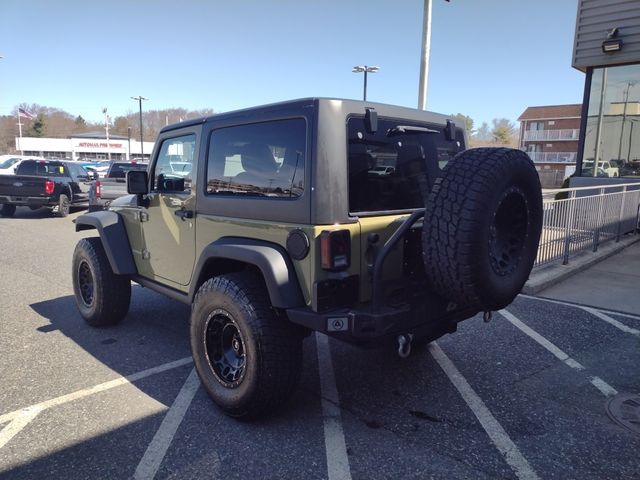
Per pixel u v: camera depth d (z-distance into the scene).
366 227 2.99
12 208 15.09
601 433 3.13
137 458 2.83
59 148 86.62
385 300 3.01
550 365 4.21
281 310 3.06
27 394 3.62
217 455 2.86
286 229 2.96
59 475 2.67
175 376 3.95
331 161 2.83
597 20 11.05
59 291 6.59
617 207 9.41
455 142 4.00
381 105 3.26
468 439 3.05
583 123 12.00
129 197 4.94
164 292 4.25
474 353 4.46
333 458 2.84
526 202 3.06
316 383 3.85
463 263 2.71
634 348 4.59
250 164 3.26
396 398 3.60
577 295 6.35
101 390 3.70
